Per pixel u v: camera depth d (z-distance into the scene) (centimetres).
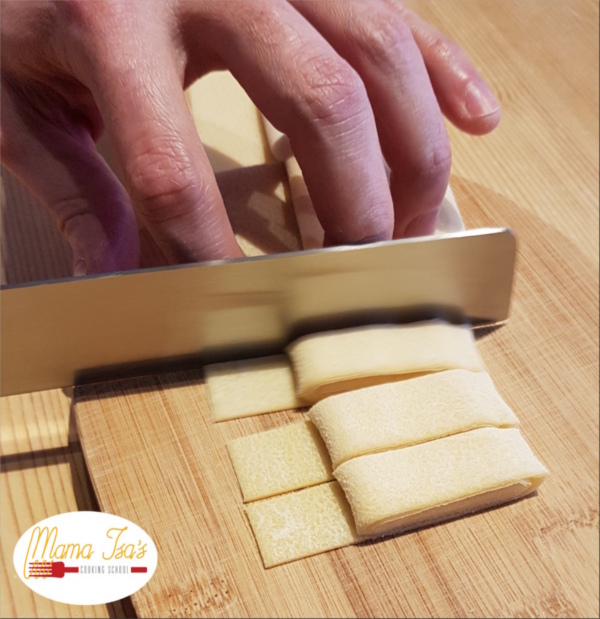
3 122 20
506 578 18
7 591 18
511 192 27
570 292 23
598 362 21
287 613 17
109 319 19
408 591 18
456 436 19
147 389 20
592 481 19
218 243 18
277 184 24
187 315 19
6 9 19
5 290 18
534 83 30
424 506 17
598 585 18
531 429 20
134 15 17
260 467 19
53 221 24
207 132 26
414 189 20
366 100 18
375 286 20
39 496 20
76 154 20
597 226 26
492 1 32
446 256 20
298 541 18
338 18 19
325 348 20
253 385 20
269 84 18
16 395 20
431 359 20
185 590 17
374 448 18
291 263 19
